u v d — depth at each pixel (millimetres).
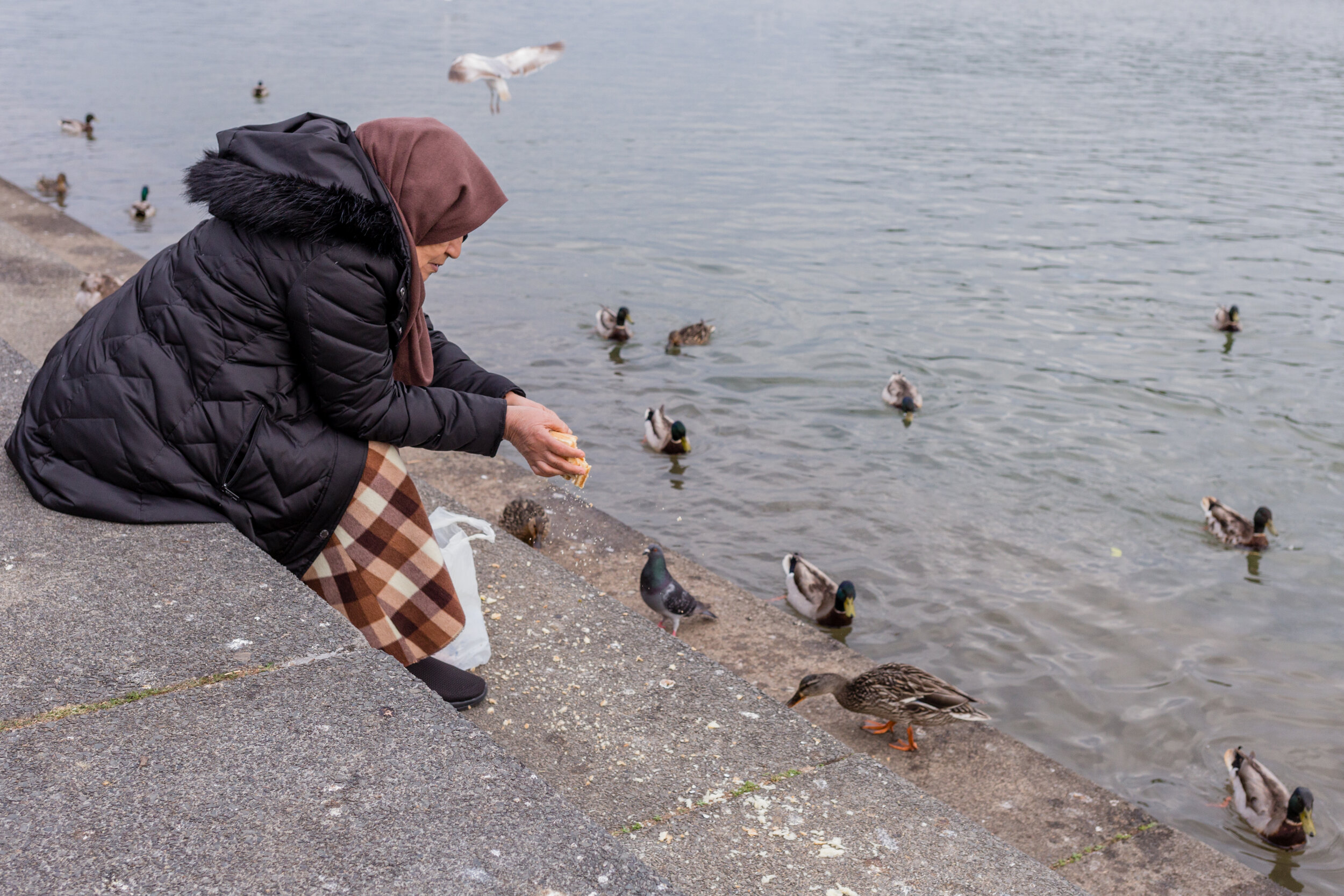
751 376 13227
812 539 9508
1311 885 6105
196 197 2568
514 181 22172
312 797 1942
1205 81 41062
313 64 37438
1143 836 4691
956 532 9703
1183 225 20969
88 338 2783
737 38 51562
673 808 2594
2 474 3004
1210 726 7223
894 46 50250
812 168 24547
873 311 15617
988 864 2467
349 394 2697
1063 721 7223
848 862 2434
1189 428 12117
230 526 2781
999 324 15289
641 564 6887
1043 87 38500
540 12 62781
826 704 6031
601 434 11570
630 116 30156
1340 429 12156
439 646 3041
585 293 15836
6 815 1837
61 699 2154
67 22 49625
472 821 1912
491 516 7145
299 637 2426
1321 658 8055
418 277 2738
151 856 1768
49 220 13945
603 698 3107
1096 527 9906
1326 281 17734
